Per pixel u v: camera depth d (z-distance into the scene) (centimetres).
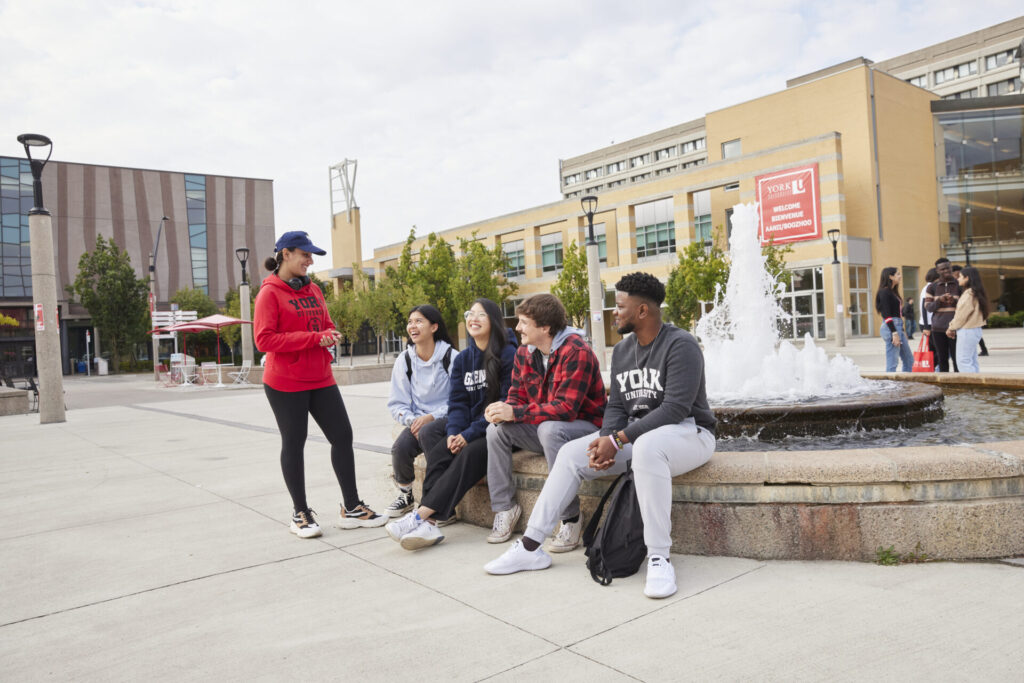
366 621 274
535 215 4578
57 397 1161
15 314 4875
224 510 471
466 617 274
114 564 359
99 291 4294
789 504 321
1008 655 217
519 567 328
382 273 5891
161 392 2097
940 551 306
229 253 5816
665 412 314
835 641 234
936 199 4069
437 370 438
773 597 277
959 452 316
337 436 418
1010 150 4094
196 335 4931
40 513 479
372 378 2034
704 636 244
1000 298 4128
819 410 473
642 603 281
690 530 336
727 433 495
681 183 3769
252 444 790
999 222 4159
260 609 291
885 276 1009
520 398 385
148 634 268
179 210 5603
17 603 306
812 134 3781
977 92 6256
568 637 250
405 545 360
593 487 362
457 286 3538
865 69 3553
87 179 5212
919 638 233
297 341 390
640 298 327
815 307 3344
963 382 684
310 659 241
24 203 4956
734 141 4144
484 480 409
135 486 566
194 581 329
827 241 3275
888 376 736
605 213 4284
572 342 361
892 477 307
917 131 3931
